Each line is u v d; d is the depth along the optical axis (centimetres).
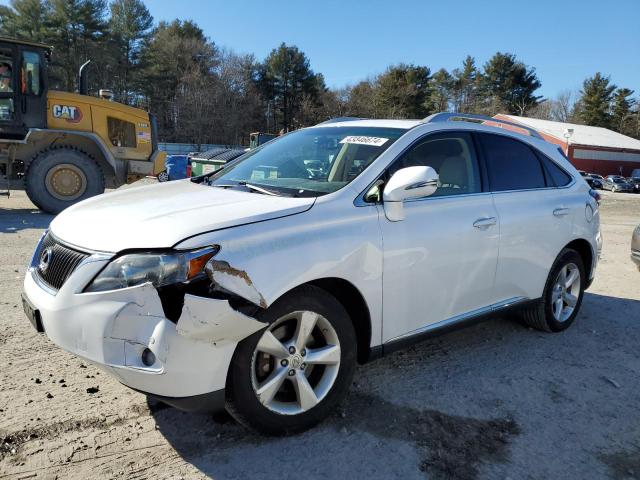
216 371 258
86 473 261
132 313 247
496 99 8081
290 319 287
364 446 292
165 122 6825
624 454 297
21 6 6147
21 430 293
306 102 7175
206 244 254
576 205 475
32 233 871
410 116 7119
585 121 8725
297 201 304
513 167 434
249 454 281
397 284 329
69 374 361
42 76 1109
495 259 394
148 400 331
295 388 294
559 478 273
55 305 264
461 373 390
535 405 347
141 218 281
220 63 7212
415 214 343
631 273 770
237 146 6788
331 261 291
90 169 1137
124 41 6744
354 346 312
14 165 1152
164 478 260
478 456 288
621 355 441
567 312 492
